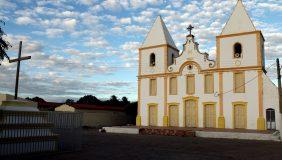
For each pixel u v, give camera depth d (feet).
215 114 108.47
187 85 115.55
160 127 111.86
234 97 105.50
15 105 49.78
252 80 103.09
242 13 108.17
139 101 126.21
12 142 46.75
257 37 103.65
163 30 124.98
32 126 50.11
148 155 53.62
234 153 56.59
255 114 101.24
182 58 117.50
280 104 80.59
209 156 52.85
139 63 128.36
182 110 115.24
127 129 105.50
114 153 55.62
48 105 146.30
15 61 54.49
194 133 92.12
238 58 106.22
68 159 48.44
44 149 51.70
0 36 45.60
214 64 110.42
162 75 121.29
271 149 62.49
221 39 110.01
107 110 150.92
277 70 81.51
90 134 99.45
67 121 57.21
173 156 52.70
